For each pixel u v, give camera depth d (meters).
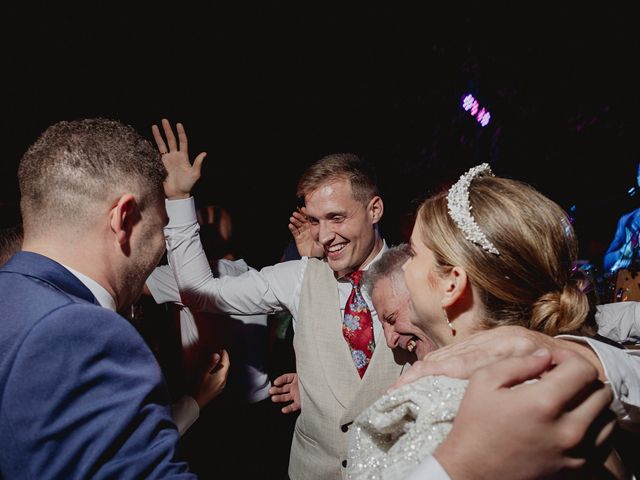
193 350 2.53
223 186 5.92
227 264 2.78
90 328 0.77
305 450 1.77
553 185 6.47
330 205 1.75
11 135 4.43
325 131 6.45
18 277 0.84
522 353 0.63
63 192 0.91
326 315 1.76
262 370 2.70
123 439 0.75
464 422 0.50
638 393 0.65
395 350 1.63
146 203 0.99
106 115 4.95
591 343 0.69
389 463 0.59
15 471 0.73
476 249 0.78
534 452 0.47
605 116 6.31
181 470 0.78
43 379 0.73
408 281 0.87
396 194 6.66
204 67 5.59
